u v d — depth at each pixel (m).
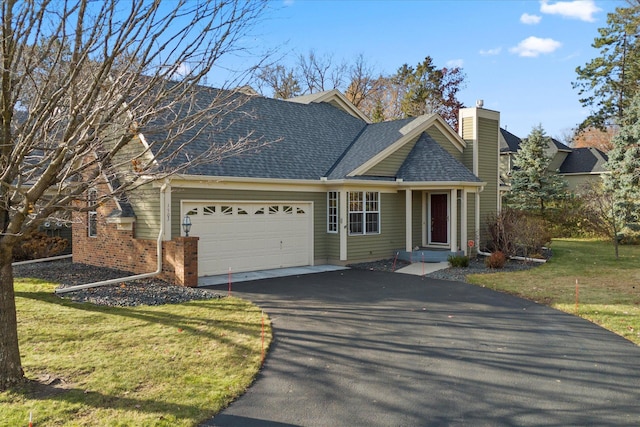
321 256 16.41
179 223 12.95
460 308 9.84
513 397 5.46
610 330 8.20
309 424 4.80
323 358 6.73
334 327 8.33
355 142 19.42
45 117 4.90
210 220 13.67
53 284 11.92
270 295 11.05
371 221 17.09
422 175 17.22
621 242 23.45
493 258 15.48
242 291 11.51
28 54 5.09
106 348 6.93
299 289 11.84
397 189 17.62
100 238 15.16
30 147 4.86
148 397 5.29
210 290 11.60
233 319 8.73
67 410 4.91
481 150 20.08
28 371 5.95
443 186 16.86
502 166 36.62
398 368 6.38
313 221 16.16
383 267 15.74
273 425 4.76
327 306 9.94
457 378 6.03
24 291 10.99
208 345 7.16
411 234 17.44
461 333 8.02
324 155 17.67
